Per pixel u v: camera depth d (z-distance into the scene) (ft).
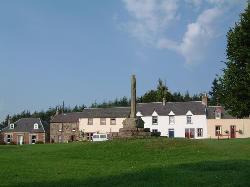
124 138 100.83
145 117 230.48
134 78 111.65
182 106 230.48
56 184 41.96
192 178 43.04
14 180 44.47
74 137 245.86
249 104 109.81
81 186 40.70
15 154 81.71
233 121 214.69
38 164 61.11
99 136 200.75
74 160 68.85
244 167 50.72
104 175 47.75
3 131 253.85
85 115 243.19
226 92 114.52
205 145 87.81
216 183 40.32
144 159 69.62
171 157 71.15
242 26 113.50
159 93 318.04
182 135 222.07
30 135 250.78
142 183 41.11
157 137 103.04
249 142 98.53
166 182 41.32
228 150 82.94
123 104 389.60
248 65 108.99
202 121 219.00
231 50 116.98
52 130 251.39
